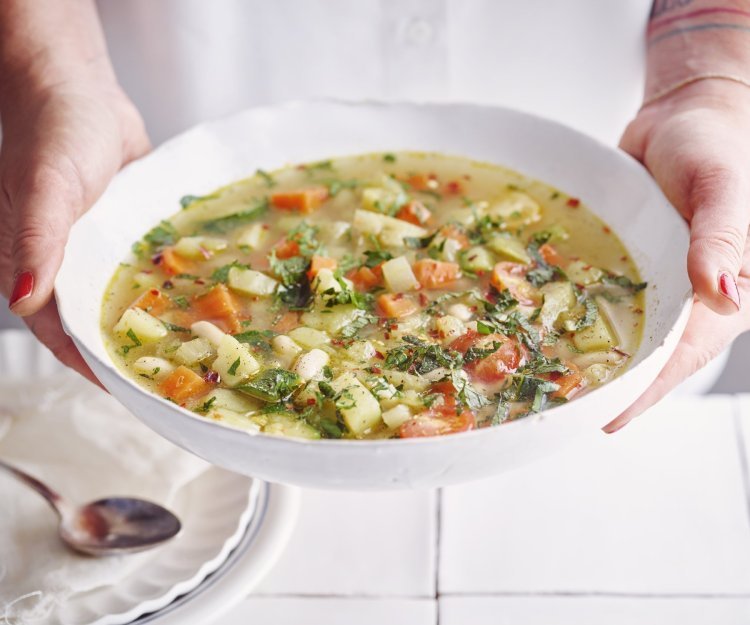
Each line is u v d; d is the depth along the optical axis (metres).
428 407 0.54
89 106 0.68
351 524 0.65
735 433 0.69
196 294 0.62
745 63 0.70
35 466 0.65
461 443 0.48
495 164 0.71
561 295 0.61
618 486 0.66
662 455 0.68
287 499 0.64
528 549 0.63
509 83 0.86
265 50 0.84
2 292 0.71
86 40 0.74
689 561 0.62
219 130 0.70
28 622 0.56
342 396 0.54
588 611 0.60
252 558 0.60
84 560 0.59
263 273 0.64
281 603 0.61
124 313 0.60
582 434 0.52
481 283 0.63
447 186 0.70
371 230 0.66
